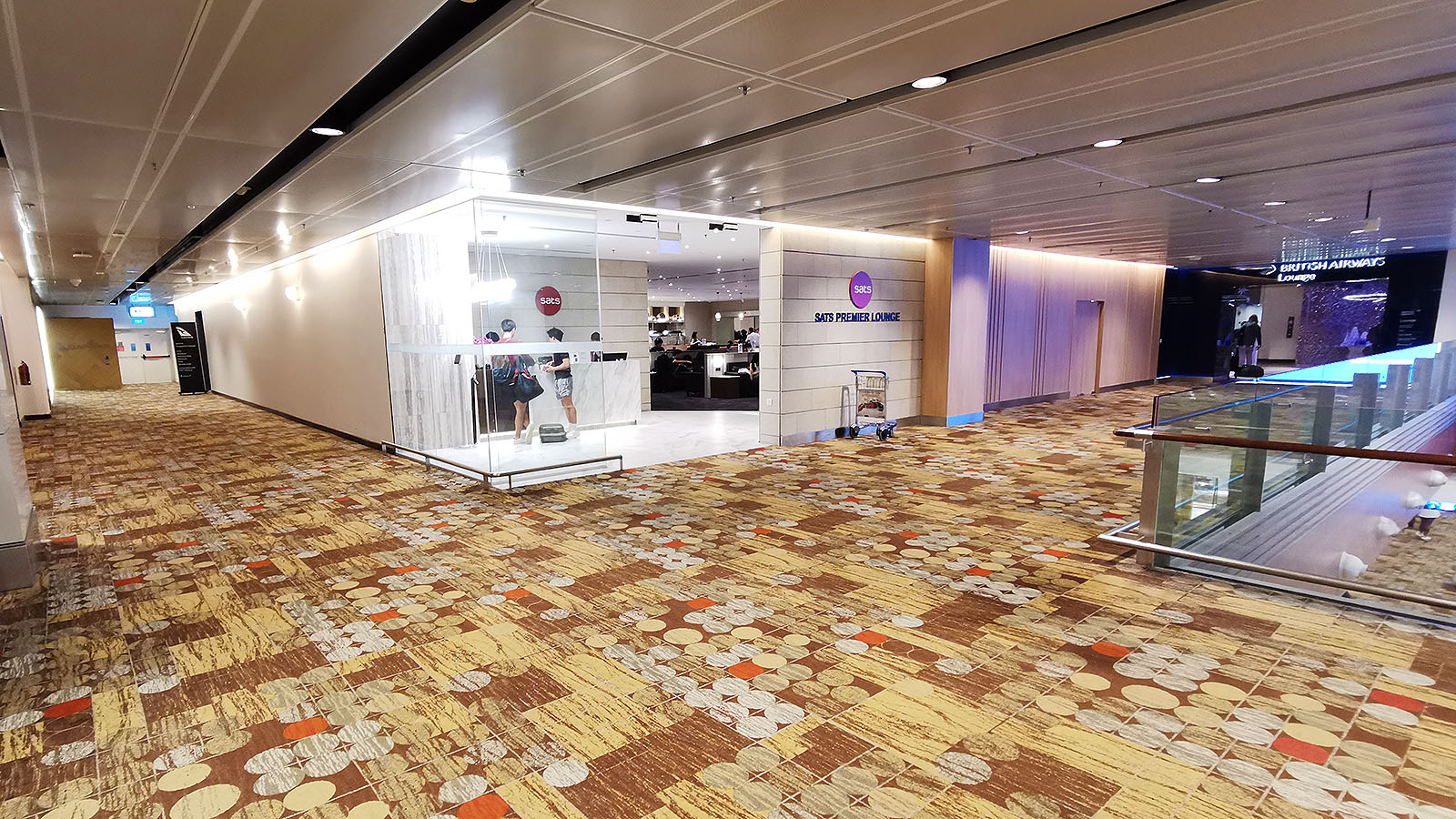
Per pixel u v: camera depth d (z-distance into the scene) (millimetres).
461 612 3809
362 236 8516
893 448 8828
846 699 2857
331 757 2498
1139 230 9805
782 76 3557
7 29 2787
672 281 19984
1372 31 2996
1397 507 6113
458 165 5234
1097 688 2924
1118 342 16188
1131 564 4469
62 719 2770
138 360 25234
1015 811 2166
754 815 2158
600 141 4684
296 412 11945
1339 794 2229
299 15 2734
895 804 2207
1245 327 17531
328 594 4090
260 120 4020
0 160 4840
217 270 12734
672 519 5605
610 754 2496
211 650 3377
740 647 3342
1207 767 2381
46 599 4055
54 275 13031
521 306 6770
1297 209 7988
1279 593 3977
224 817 2182
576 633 3516
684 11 2764
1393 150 5129
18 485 4496
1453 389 8352
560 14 2768
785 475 7234
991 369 12320
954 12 2830
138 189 5812
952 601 3885
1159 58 3311
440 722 2725
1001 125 4434
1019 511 5781
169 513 5957
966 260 10602
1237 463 4793
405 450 8344
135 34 2875
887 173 5805
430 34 3285
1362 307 15562
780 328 8766
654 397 16391
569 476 7254
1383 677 2994
